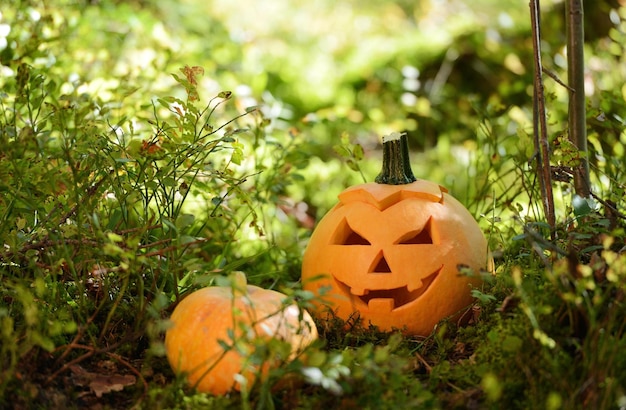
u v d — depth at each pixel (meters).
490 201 4.62
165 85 4.35
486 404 2.33
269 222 4.36
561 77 5.48
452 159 5.93
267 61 7.90
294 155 3.96
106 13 5.99
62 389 2.41
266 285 3.64
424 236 3.00
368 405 2.27
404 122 6.05
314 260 2.98
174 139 2.90
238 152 2.96
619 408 2.24
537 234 2.71
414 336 2.88
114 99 3.86
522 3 8.98
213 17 8.89
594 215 2.78
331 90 7.28
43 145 3.28
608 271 2.29
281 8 10.52
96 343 2.60
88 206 2.70
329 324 2.89
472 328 2.77
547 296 2.49
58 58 4.25
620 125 3.63
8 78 3.80
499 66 6.86
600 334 2.28
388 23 10.11
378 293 2.95
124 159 2.76
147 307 2.52
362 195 2.98
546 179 2.98
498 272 3.13
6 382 2.20
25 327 2.54
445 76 6.93
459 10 8.93
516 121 5.06
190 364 2.40
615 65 4.82
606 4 6.22
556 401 2.11
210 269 3.38
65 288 2.89
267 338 2.37
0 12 4.02
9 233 2.78
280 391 2.41
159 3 7.68
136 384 2.49
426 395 2.27
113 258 2.88
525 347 2.39
